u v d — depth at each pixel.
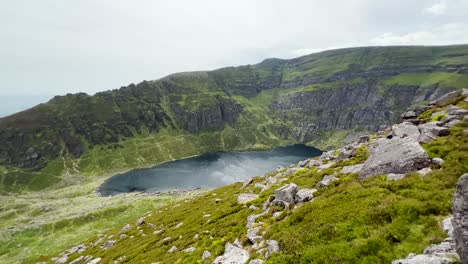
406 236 16.33
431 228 16.06
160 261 36.25
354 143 55.31
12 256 125.44
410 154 25.78
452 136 29.16
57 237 141.38
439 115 40.62
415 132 35.84
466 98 46.94
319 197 28.16
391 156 27.52
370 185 25.00
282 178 51.56
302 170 49.56
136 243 56.03
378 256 15.67
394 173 25.83
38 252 123.38
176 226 54.12
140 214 162.12
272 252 20.72
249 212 38.78
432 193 19.22
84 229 147.38
